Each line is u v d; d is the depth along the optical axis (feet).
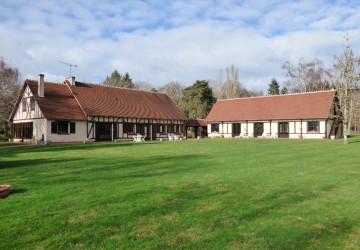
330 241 16.16
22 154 56.03
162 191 24.62
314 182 29.17
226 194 24.26
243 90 277.03
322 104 122.31
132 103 127.34
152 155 52.39
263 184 28.02
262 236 16.48
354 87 112.06
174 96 243.19
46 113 97.66
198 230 17.02
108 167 37.63
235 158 47.57
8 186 23.58
